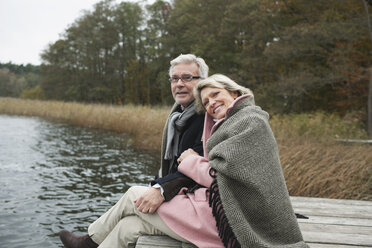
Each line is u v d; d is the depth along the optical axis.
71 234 2.08
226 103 1.70
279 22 17.28
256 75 20.09
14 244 3.10
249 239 1.40
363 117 12.17
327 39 13.19
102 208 4.19
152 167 6.68
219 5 25.86
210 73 24.53
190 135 2.00
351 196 4.06
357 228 2.27
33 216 3.84
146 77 42.81
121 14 43.59
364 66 13.51
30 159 7.31
